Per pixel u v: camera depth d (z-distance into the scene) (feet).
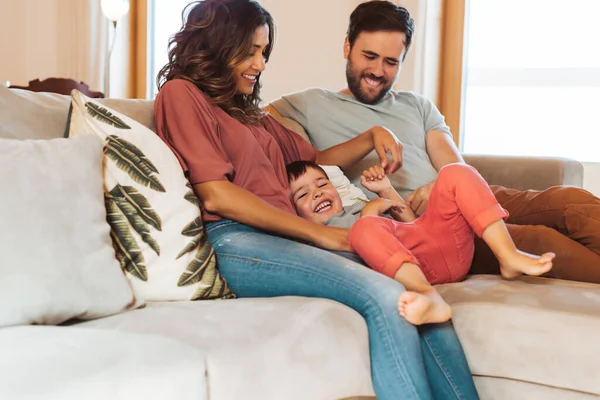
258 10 5.94
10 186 3.87
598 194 11.90
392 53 7.23
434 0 11.93
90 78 14.65
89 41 14.57
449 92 12.35
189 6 6.16
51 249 3.88
